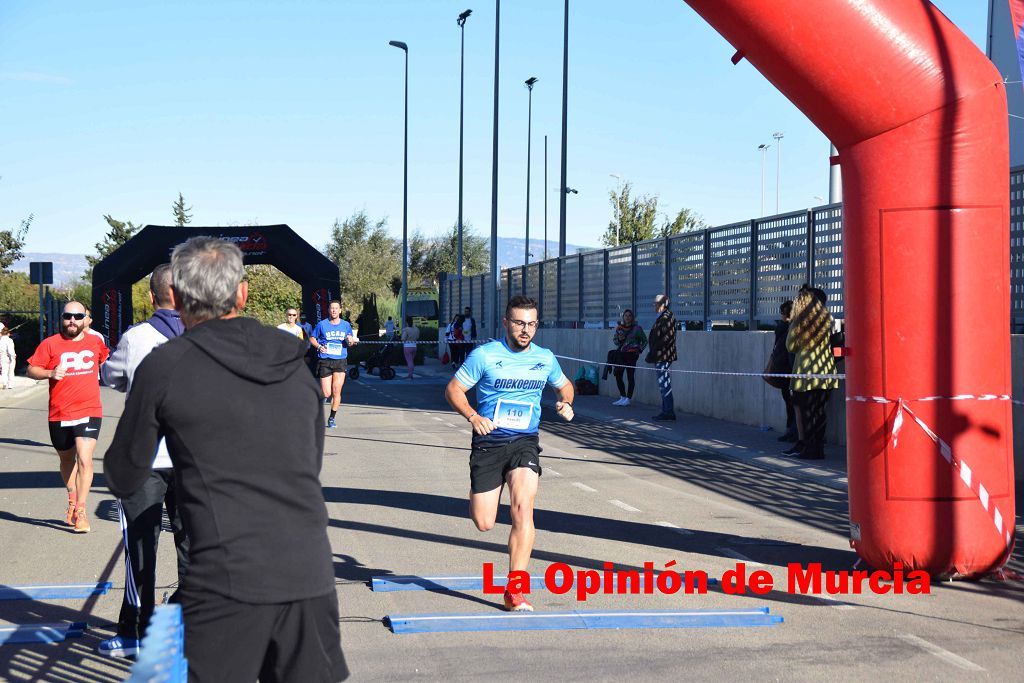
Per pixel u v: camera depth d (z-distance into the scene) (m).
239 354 2.98
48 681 4.71
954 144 6.20
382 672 4.82
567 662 4.98
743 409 16.78
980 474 6.32
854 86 6.15
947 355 6.27
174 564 6.98
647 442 14.62
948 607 5.99
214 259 3.12
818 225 14.60
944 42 6.20
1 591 6.29
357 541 7.85
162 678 2.30
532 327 6.02
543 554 7.42
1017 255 10.69
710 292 18.44
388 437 15.30
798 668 4.91
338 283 29.36
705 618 5.72
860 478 6.53
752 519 8.79
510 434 6.07
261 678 3.00
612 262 23.66
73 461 8.41
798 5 6.04
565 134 31.34
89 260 64.38
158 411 2.93
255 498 2.88
